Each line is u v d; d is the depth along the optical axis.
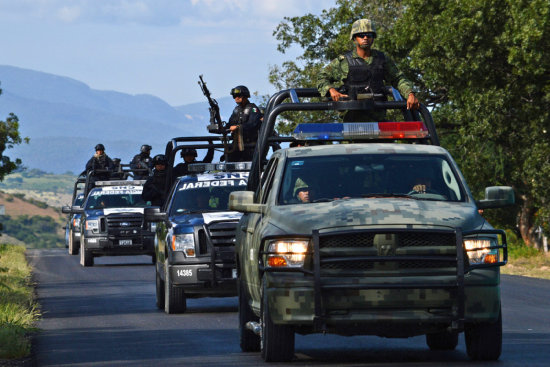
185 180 53.00
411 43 105.00
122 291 66.12
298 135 32.03
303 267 26.16
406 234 25.92
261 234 27.84
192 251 48.19
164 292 52.16
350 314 25.64
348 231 25.81
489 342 27.31
